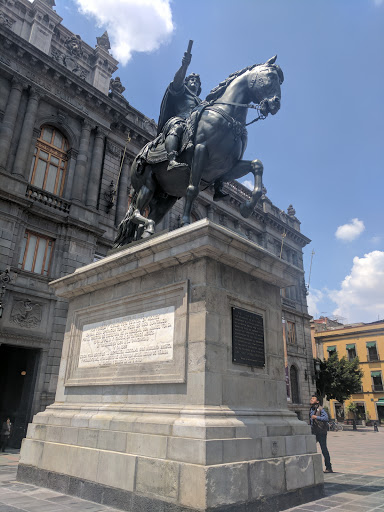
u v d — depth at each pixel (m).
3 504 4.48
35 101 19.25
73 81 20.56
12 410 17.64
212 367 4.40
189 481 3.77
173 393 4.55
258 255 5.28
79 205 19.69
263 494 4.16
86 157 20.91
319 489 5.01
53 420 5.82
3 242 16.56
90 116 21.55
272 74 6.01
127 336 5.43
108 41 23.73
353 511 4.26
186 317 4.70
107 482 4.57
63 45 22.25
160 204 7.28
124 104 24.02
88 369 5.86
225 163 6.10
